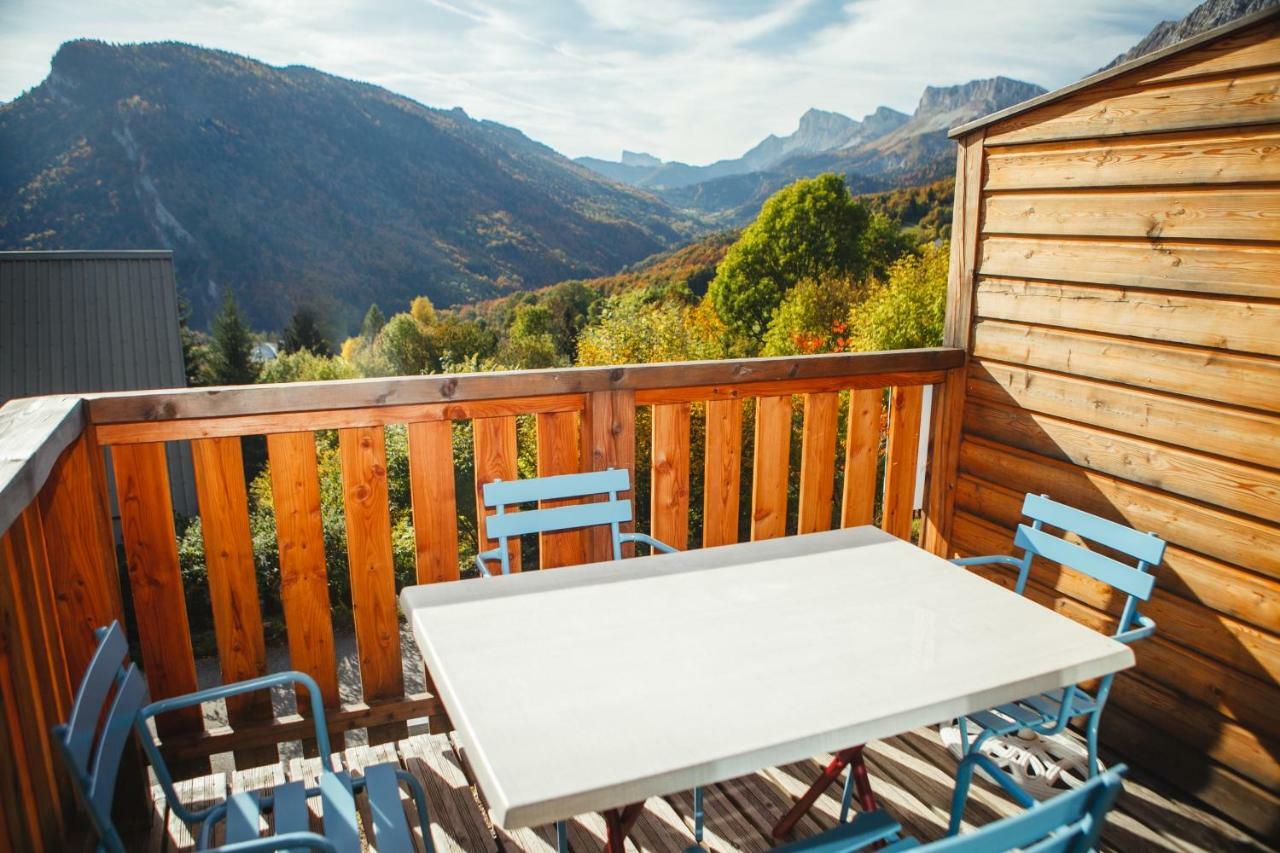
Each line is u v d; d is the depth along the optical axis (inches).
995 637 67.0
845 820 82.3
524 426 652.1
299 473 96.1
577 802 46.6
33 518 76.1
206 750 96.2
